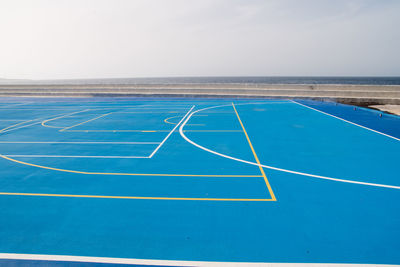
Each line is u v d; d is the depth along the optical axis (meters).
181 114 19.08
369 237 4.32
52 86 36.75
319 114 18.25
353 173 7.24
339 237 4.33
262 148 9.95
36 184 6.70
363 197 5.77
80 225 4.80
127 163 8.31
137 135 12.45
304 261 3.79
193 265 3.74
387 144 10.31
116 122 16.02
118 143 10.94
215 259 3.85
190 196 5.93
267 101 26.81
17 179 7.04
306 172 7.35
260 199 5.73
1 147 10.34
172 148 10.08
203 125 14.80
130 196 5.96
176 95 31.72
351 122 15.23
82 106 24.59
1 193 6.17
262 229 4.59
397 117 16.69
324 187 6.31
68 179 7.02
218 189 6.27
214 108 22.20
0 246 4.21
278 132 12.77
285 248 4.07
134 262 3.81
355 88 26.59
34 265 3.77
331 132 12.61
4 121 16.66
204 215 5.09
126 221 4.92
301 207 5.35
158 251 4.05
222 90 31.09
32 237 4.45
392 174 7.14
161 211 5.27
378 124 14.55
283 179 6.84
